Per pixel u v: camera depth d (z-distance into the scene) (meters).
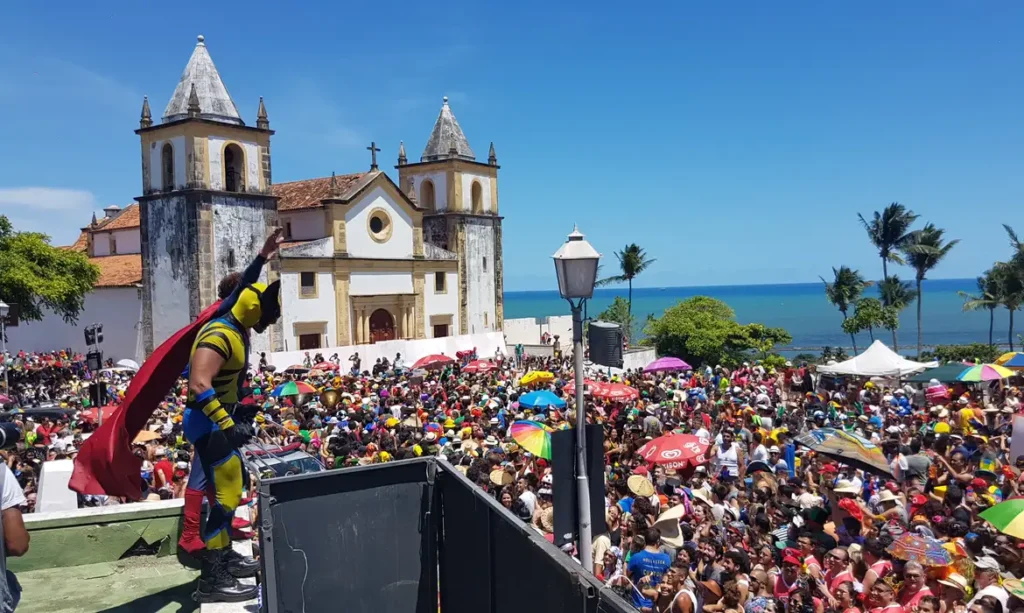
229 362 5.24
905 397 21.94
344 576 4.57
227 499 5.25
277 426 12.62
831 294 58.81
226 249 39.22
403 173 52.22
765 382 27.45
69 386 30.77
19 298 36.75
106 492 5.50
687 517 11.09
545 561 3.49
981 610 7.41
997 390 23.27
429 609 4.79
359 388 25.02
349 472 4.59
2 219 37.78
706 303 54.69
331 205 42.56
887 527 9.34
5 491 3.98
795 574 8.70
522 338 56.50
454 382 25.33
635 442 14.90
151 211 40.16
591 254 7.90
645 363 48.22
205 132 38.22
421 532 4.79
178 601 5.84
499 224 53.19
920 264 57.91
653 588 8.73
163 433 17.42
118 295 43.47
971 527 9.88
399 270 46.44
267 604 4.33
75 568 6.55
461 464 12.83
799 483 12.12
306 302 41.69
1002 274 53.25
